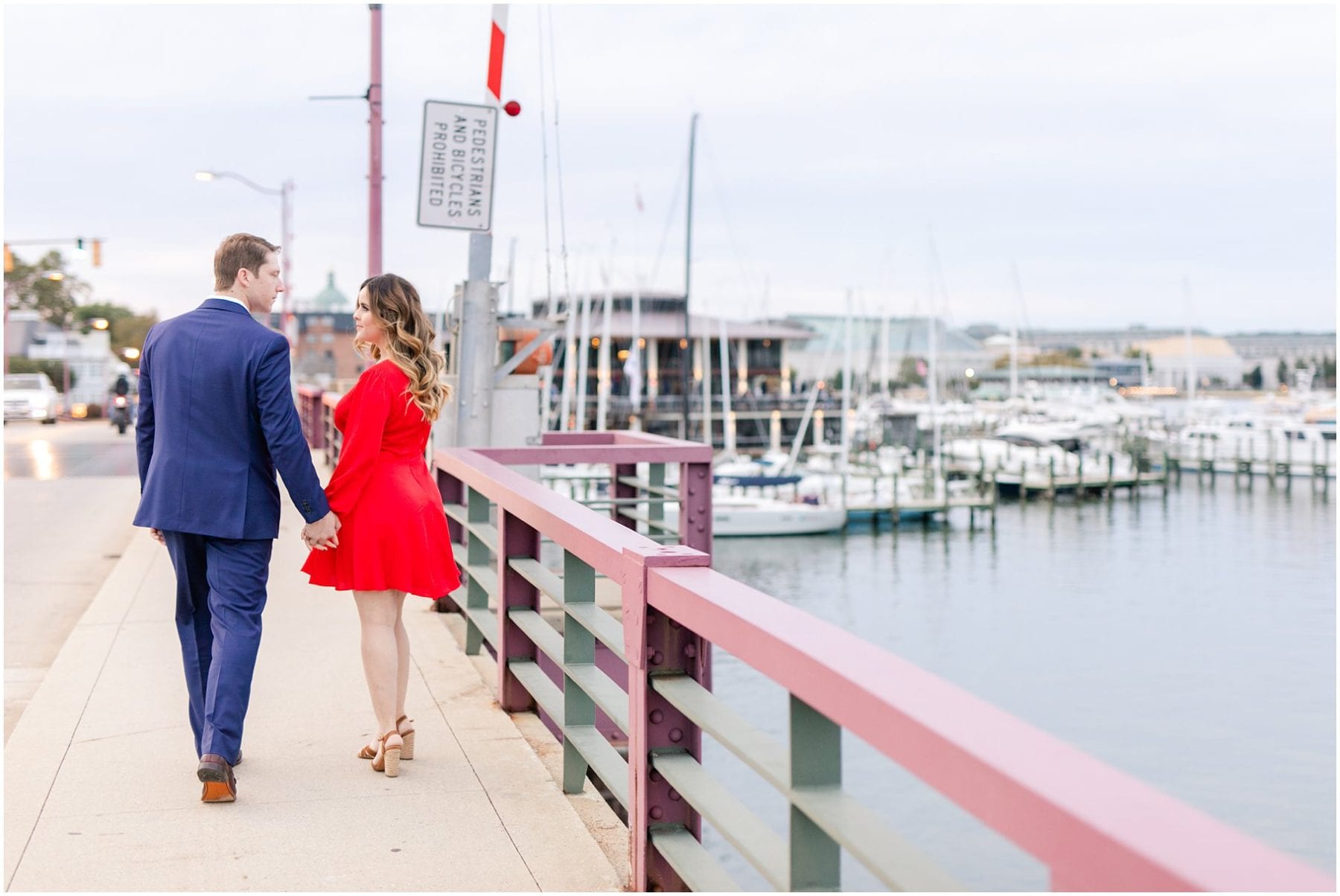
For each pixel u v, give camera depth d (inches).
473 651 264.1
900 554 2004.2
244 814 165.8
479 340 352.8
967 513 2541.8
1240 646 1359.5
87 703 219.8
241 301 173.6
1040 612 1544.0
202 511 165.6
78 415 2265.0
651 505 332.2
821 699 91.4
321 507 171.2
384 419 179.9
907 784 860.0
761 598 116.5
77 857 149.6
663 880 139.2
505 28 342.3
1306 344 5600.4
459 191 342.3
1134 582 1753.2
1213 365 5713.6
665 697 132.3
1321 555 1975.9
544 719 235.5
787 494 2396.7
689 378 3531.0
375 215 771.4
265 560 173.6
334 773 183.5
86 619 296.0
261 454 171.3
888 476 2667.3
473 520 263.3
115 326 5068.9
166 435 167.3
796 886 101.9
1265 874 54.3
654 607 133.8
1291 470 2906.0
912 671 88.9
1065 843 62.4
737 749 110.1
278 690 229.8
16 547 504.7
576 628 177.0
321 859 150.3
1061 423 3567.9
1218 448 3309.5
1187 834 58.9
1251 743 999.6
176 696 225.3
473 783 179.9
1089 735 1024.9
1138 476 2856.8
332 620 291.4
